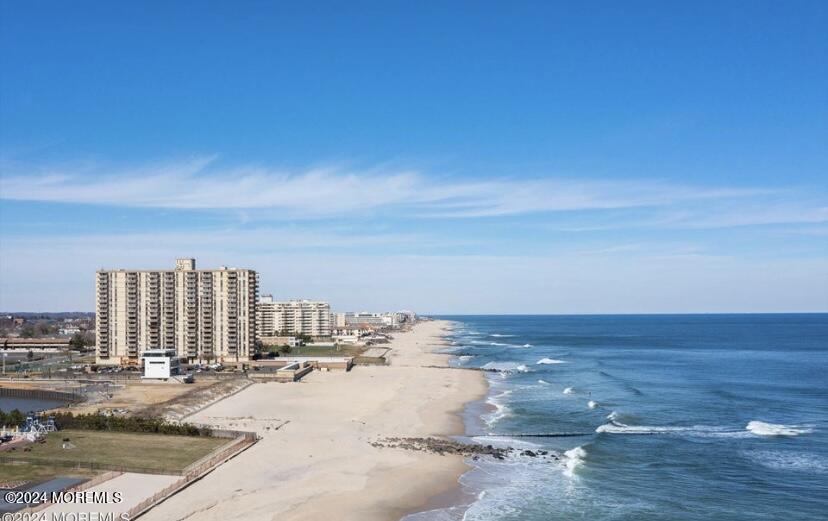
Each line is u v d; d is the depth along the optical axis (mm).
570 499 72188
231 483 71812
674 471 83875
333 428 104188
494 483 77312
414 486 74562
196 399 130375
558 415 123312
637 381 178125
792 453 93375
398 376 185625
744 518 67188
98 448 83688
